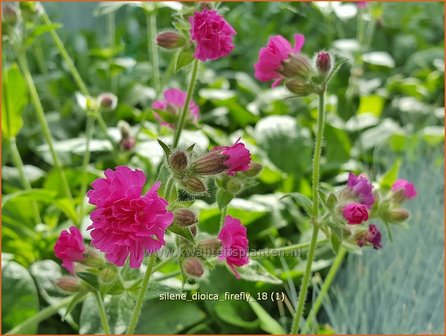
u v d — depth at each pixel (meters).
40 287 0.43
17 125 0.51
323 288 0.42
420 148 0.67
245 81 0.76
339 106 0.72
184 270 0.31
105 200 0.26
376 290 0.46
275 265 0.48
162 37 0.36
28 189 0.49
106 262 0.32
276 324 0.41
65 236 0.32
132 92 0.72
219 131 0.60
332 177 0.60
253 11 0.95
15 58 0.76
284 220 0.50
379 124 0.71
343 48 0.81
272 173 0.56
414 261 0.47
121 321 0.39
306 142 0.61
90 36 0.92
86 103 0.50
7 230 0.47
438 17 1.11
